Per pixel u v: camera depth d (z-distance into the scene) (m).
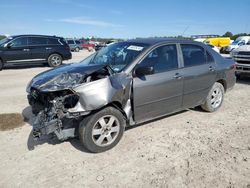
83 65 4.49
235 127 4.91
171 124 5.02
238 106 6.27
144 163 3.63
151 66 4.17
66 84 3.70
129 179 3.28
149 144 4.18
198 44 5.39
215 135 4.54
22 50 13.31
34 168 3.54
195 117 5.43
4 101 6.72
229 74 5.90
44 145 4.18
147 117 4.49
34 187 3.14
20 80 10.05
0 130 4.76
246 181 3.22
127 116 4.15
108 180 3.26
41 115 3.76
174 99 4.79
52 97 3.84
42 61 14.02
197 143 4.22
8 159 3.77
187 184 3.16
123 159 3.74
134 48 4.58
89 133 3.75
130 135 4.50
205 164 3.59
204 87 5.34
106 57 4.80
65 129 3.79
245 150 3.99
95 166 3.57
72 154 3.89
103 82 3.75
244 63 8.73
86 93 3.59
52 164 3.63
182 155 3.83
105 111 3.83
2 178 3.32
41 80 4.03
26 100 6.80
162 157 3.78
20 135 4.56
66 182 3.23
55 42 14.28
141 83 4.18
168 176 3.32
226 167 3.52
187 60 5.02
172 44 4.85
